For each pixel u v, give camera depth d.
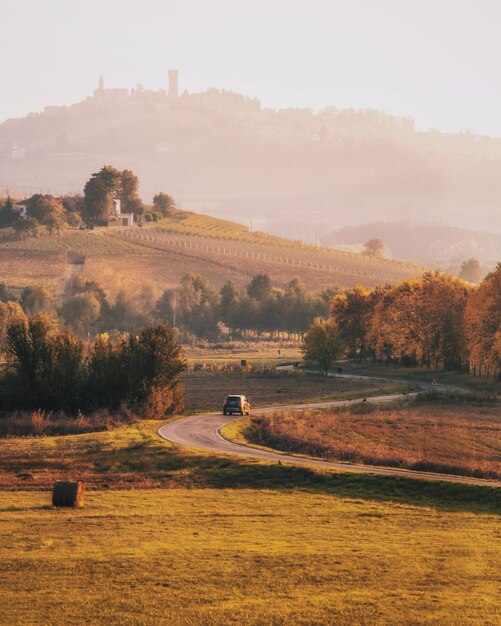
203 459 124.31
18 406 189.00
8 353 192.62
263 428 173.38
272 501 95.69
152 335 193.75
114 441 143.50
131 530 78.69
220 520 84.19
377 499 98.00
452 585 61.47
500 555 70.50
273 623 52.72
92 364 193.12
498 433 176.88
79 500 90.75
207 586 60.62
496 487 100.12
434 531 80.44
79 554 69.19
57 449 138.62
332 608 55.56
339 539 76.06
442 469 124.25
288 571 64.62
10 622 52.91
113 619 53.44
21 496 98.06
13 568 64.94
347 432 170.62
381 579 62.66
